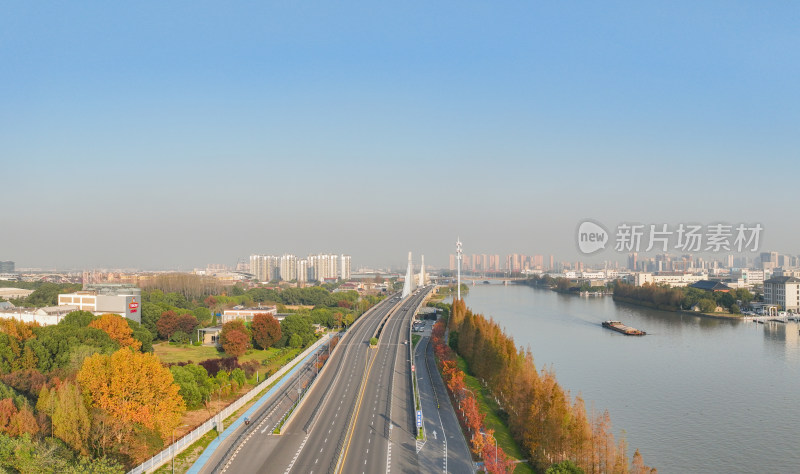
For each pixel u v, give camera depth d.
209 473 137.62
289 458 148.00
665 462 167.00
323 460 146.50
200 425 172.38
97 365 155.75
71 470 113.06
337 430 172.38
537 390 157.75
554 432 144.75
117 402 149.12
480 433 159.38
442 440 165.12
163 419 154.38
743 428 194.38
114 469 118.88
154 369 160.50
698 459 169.12
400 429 174.25
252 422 180.75
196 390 195.25
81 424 134.88
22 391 173.00
